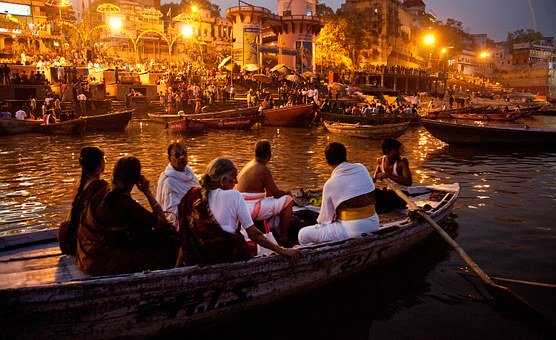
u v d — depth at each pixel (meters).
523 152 18.34
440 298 5.67
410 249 6.98
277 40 58.72
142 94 38.66
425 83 77.44
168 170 5.97
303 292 5.49
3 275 4.84
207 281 4.53
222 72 45.34
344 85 48.03
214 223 4.70
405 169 7.55
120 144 21.48
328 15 74.50
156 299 4.31
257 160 6.12
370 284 6.06
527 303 5.19
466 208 9.52
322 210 5.93
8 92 30.31
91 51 46.28
